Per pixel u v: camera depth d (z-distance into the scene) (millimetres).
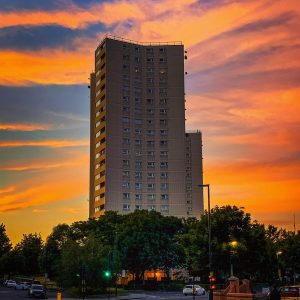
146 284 91438
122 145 143500
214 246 56281
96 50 155125
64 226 104562
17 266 147750
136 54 151250
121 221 103938
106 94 145125
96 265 67125
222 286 62750
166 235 95188
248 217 59594
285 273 92438
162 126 148125
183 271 121000
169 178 145250
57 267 71125
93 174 153500
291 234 105438
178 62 152375
